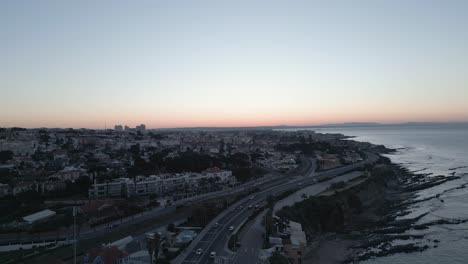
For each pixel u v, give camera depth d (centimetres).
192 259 8669
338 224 13625
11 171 19012
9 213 12825
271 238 9950
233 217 12675
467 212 13875
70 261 8725
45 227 10931
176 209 13525
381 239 11594
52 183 16038
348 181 19450
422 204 15525
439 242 10938
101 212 12362
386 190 19438
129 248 9406
